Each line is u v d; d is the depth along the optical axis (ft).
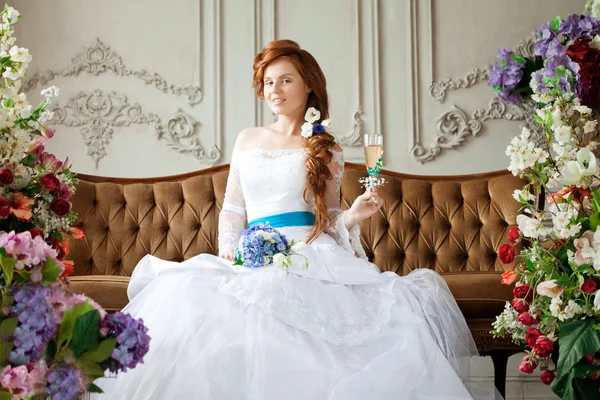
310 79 10.37
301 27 17.29
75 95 16.94
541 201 13.80
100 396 7.72
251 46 17.17
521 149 8.49
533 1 17.33
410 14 17.22
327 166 10.11
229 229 10.29
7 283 5.91
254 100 17.04
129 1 17.20
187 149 16.88
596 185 8.06
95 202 14.30
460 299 11.21
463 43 17.26
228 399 7.48
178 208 14.35
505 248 8.55
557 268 8.27
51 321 5.95
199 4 17.19
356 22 17.21
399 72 17.19
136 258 14.02
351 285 8.98
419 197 14.37
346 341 8.09
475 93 17.13
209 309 8.09
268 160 10.14
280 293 8.14
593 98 9.82
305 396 7.53
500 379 11.97
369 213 9.71
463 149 17.02
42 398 6.21
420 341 8.28
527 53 17.19
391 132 17.08
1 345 5.87
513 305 8.55
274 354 7.68
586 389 7.80
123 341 6.07
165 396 7.49
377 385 7.65
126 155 16.90
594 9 10.14
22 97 8.00
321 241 9.71
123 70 17.02
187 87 17.03
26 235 6.11
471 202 14.28
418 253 14.02
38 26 17.07
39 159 8.18
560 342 7.73
